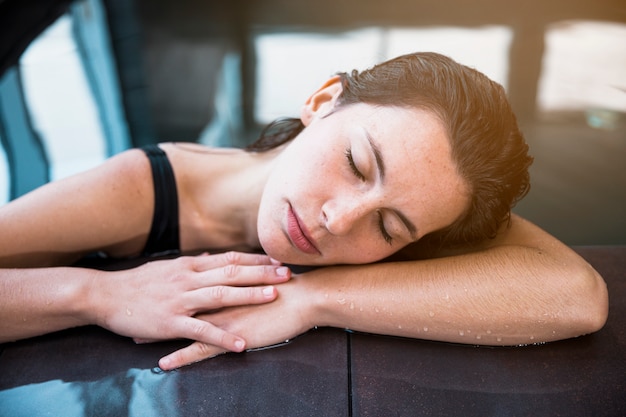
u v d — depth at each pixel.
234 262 1.38
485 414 1.16
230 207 1.59
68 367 1.26
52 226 1.44
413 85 1.27
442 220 1.30
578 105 2.68
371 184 1.22
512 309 1.27
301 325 1.31
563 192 2.20
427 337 1.31
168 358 1.25
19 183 2.06
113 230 1.52
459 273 1.31
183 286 1.31
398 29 3.31
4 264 1.41
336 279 1.33
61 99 2.53
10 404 1.17
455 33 3.28
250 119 2.54
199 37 3.15
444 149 1.24
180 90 2.69
